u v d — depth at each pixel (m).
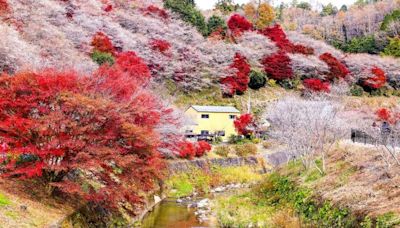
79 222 15.55
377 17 99.94
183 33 62.00
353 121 34.56
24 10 35.88
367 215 14.34
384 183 16.73
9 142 15.11
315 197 19.31
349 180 19.19
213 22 73.12
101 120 15.94
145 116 18.27
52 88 15.32
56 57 32.31
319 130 26.11
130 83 18.80
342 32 98.31
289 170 26.91
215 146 42.56
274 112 38.59
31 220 13.24
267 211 21.86
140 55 49.03
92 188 17.80
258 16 87.69
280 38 72.75
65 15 45.06
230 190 33.09
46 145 15.16
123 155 16.52
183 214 23.69
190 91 55.91
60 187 16.06
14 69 25.47
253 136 47.66
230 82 58.47
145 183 17.58
